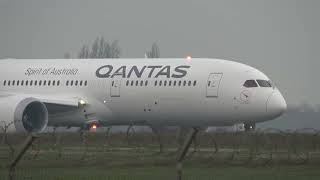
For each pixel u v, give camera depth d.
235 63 170.50
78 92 179.00
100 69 178.75
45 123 171.12
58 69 183.38
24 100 167.12
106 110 176.75
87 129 180.50
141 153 130.62
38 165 110.25
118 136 154.38
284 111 165.00
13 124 165.62
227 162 112.56
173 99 170.25
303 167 107.31
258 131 132.88
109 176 96.81
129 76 174.88
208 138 147.25
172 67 172.50
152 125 176.12
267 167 107.50
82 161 114.94
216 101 166.75
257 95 164.38
